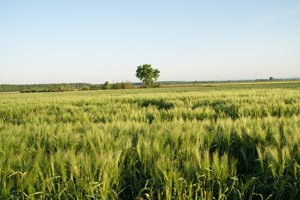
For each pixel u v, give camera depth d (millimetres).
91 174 2611
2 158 2918
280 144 3287
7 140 3842
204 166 2668
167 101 12992
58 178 2684
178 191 2455
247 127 3865
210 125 4703
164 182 2621
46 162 2740
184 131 4016
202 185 2602
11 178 2656
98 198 2508
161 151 3150
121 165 2953
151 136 3764
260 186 2699
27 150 3432
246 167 3182
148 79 98062
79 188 2557
